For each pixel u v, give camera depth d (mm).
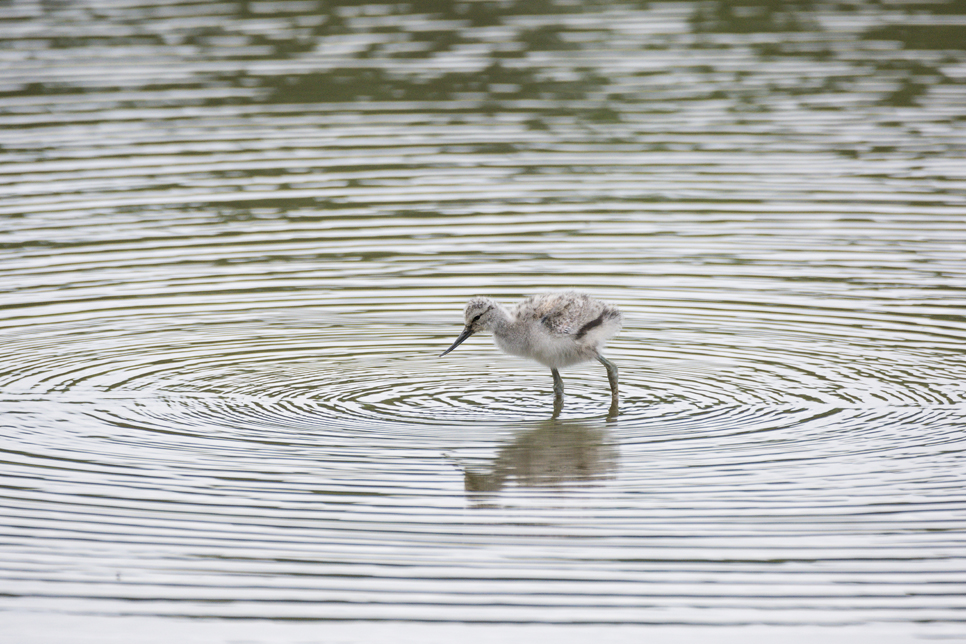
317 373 15359
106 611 9898
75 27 33062
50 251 19859
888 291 17734
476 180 23203
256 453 12805
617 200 22094
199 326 16938
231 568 10477
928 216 20688
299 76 28969
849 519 11156
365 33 32344
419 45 31188
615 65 29812
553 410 14195
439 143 25109
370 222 21266
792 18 33844
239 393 14633
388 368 15602
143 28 32969
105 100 27422
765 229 20469
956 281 18000
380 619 9773
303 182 23078
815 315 16922
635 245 20000
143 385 14820
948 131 24891
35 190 22438
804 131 25266
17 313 17266
